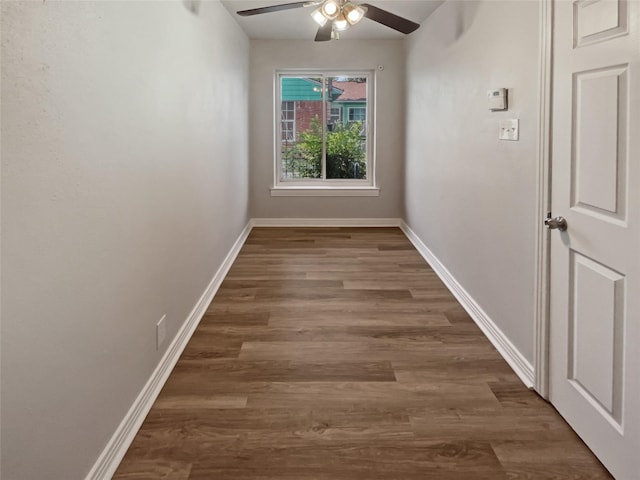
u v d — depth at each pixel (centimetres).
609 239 183
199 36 344
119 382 199
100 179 179
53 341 146
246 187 617
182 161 298
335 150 681
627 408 173
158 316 252
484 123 321
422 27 523
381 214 677
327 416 228
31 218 134
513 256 273
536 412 229
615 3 175
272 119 655
